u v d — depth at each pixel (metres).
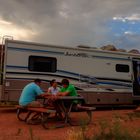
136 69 16.55
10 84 13.07
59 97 9.16
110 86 15.52
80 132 6.95
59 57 14.19
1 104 13.81
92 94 14.95
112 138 6.69
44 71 13.78
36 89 9.77
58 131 8.27
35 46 13.68
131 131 7.23
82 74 14.71
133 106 17.19
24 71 13.36
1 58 13.27
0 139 7.04
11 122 9.94
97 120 10.41
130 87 16.20
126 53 16.19
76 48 14.66
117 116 10.79
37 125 9.30
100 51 15.32
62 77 14.17
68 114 9.41
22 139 7.05
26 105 9.73
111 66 15.63
